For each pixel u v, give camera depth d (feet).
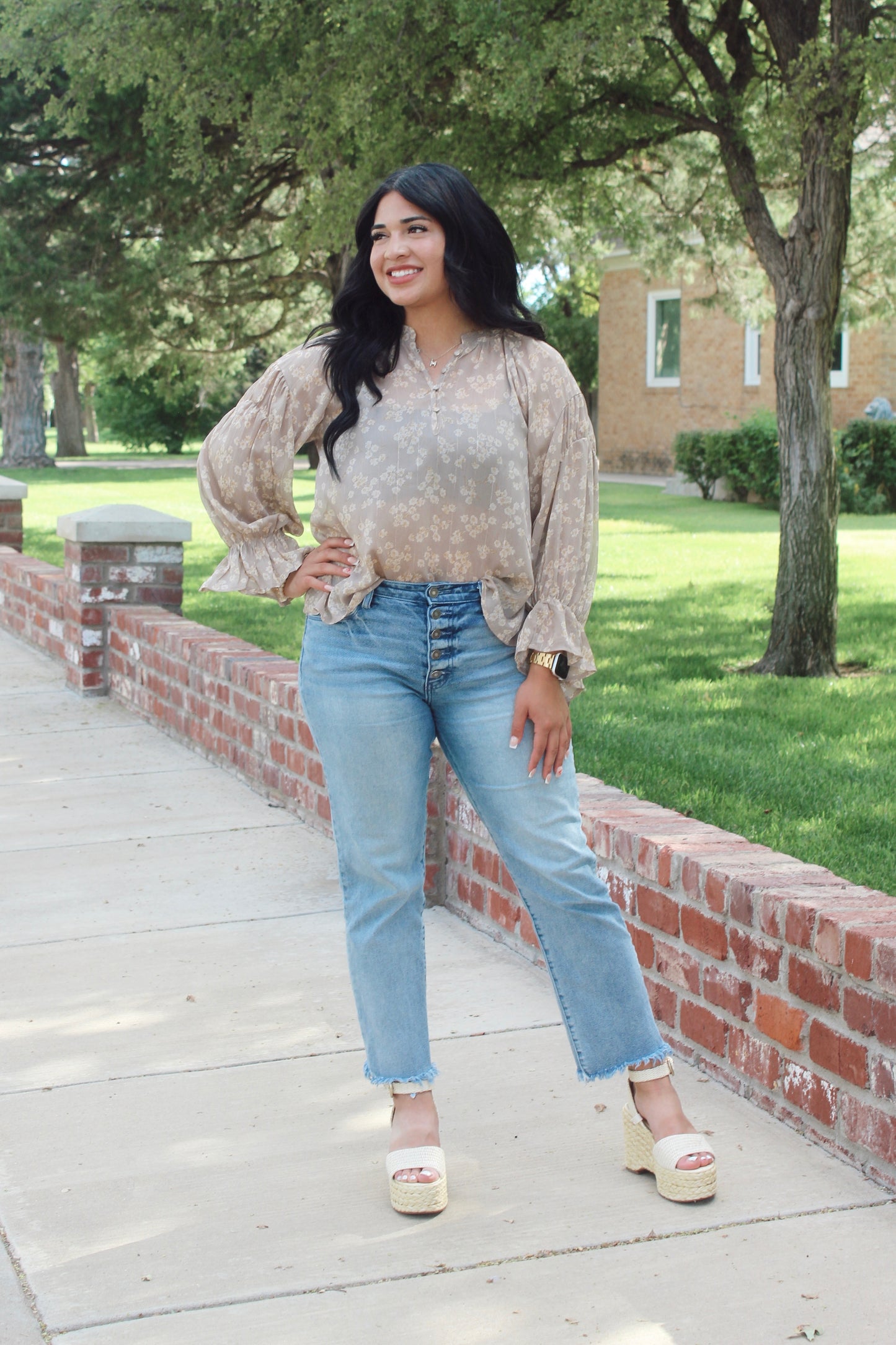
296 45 27.84
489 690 8.23
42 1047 10.77
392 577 8.07
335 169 30.94
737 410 85.35
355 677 8.20
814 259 25.30
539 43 23.17
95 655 24.47
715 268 43.11
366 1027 8.58
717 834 10.94
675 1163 8.38
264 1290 7.55
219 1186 8.70
